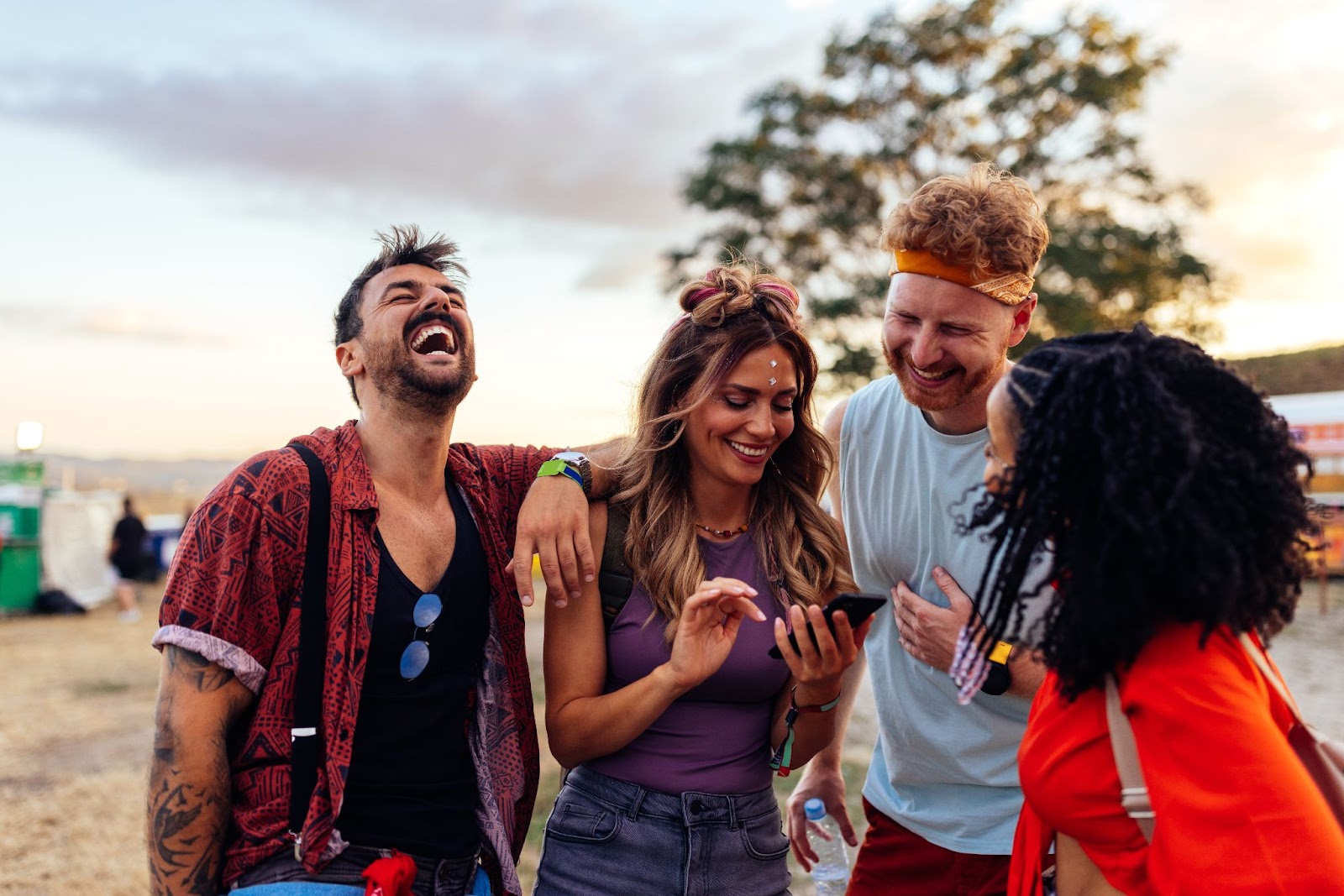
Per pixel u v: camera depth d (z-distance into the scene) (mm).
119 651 11820
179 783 1773
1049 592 2152
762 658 2193
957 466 2348
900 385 2299
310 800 1792
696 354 2215
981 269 2111
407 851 1885
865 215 27359
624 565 2246
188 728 1781
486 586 2098
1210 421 1349
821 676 2035
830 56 26859
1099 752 1413
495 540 2129
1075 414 1348
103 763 6742
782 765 2221
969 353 2160
